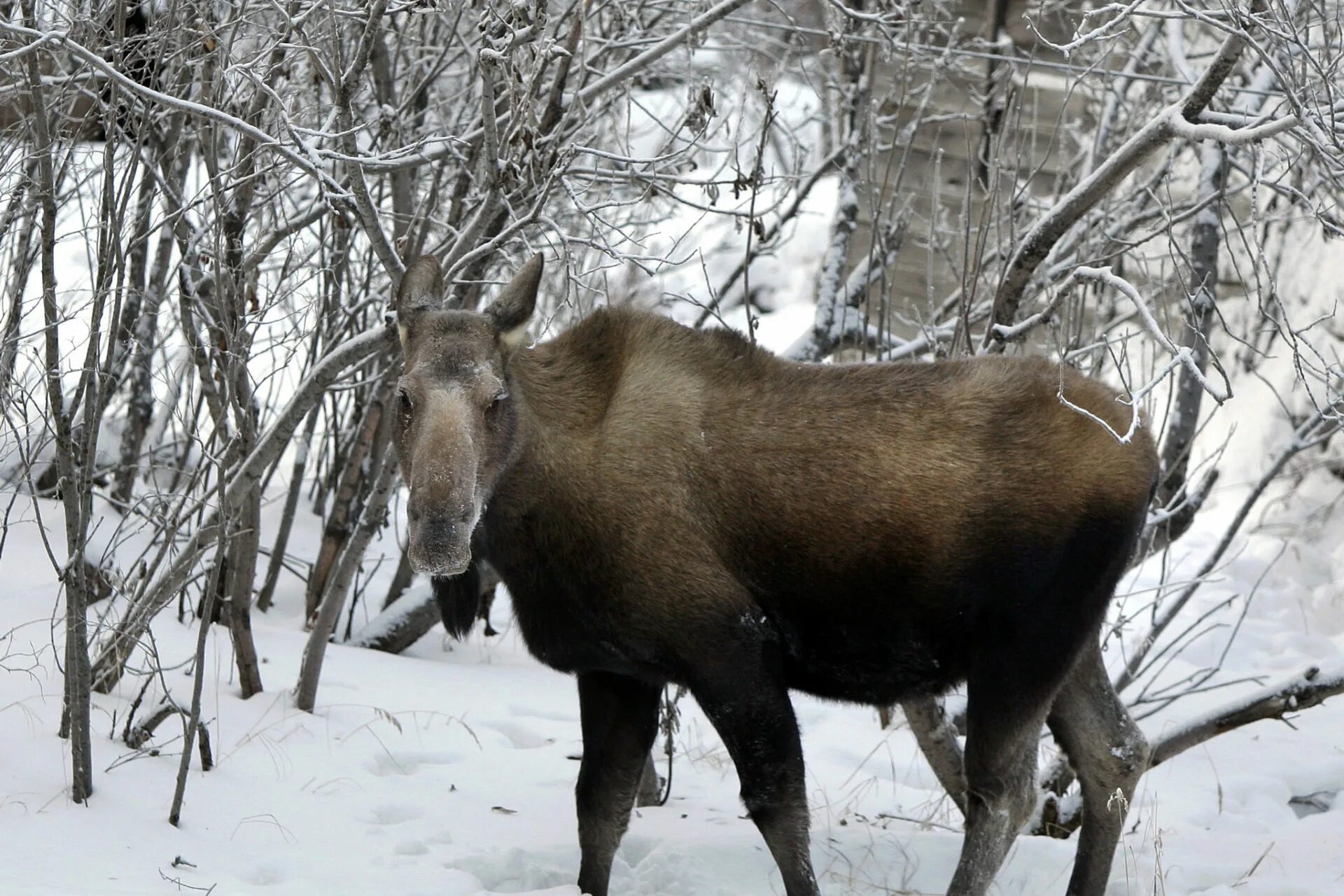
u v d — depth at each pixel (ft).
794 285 119.24
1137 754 40.27
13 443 63.21
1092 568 37.73
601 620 36.78
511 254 56.54
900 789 50.26
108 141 38.88
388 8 49.24
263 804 40.81
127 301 59.16
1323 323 82.23
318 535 72.13
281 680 51.93
